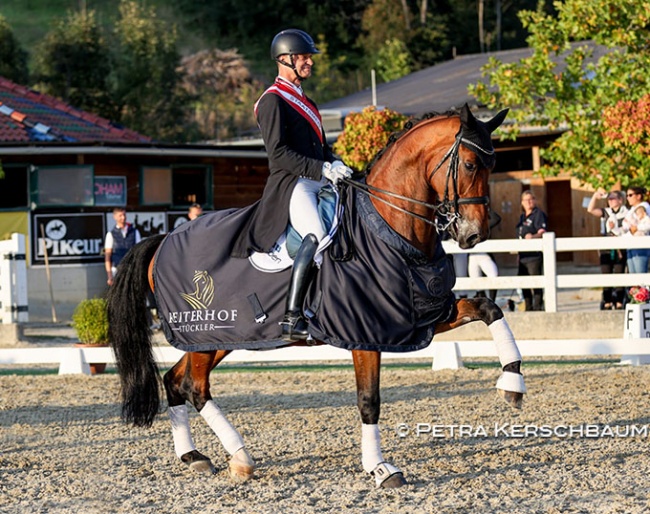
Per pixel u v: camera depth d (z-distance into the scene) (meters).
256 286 6.75
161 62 47.94
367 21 64.56
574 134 18.36
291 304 6.50
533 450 7.58
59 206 20.97
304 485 6.74
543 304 16.50
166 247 7.26
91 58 45.62
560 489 6.41
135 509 6.29
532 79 18.95
